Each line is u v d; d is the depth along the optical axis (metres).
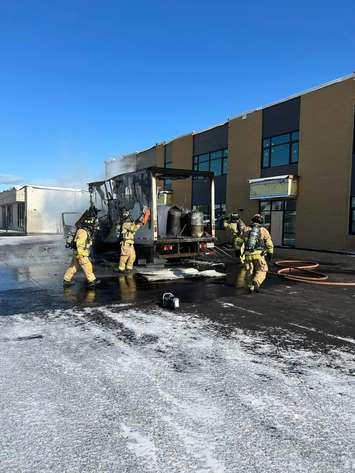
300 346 4.90
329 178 18.91
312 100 19.67
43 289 8.50
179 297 7.71
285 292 8.33
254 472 2.54
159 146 32.41
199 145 28.08
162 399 3.50
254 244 8.27
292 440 2.90
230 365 4.28
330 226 18.88
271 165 22.30
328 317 6.30
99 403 3.43
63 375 4.00
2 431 3.00
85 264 8.66
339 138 18.38
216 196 26.55
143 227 10.86
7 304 7.10
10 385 3.77
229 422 3.13
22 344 4.92
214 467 2.59
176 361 4.38
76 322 5.92
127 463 2.62
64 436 2.93
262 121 22.81
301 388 3.74
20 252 17.27
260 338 5.20
